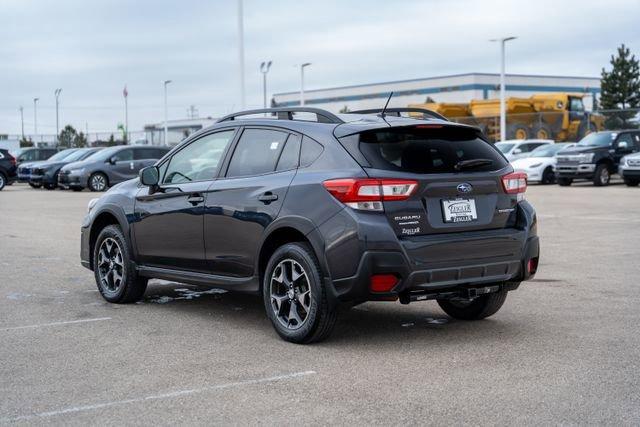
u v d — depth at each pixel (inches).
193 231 268.5
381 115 251.1
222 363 216.5
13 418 173.3
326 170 229.8
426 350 228.8
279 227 236.4
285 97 4037.9
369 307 295.0
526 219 244.5
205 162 273.6
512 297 307.3
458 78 3486.7
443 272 224.7
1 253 449.1
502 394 186.7
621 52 2381.9
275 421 169.6
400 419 170.1
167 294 324.5
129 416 173.9
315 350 229.6
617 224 568.1
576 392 187.6
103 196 315.9
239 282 253.6
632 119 1541.6
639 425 165.3
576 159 1076.5
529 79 3651.6
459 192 229.6
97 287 330.3
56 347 235.8
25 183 1508.4
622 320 265.0
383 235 217.5
